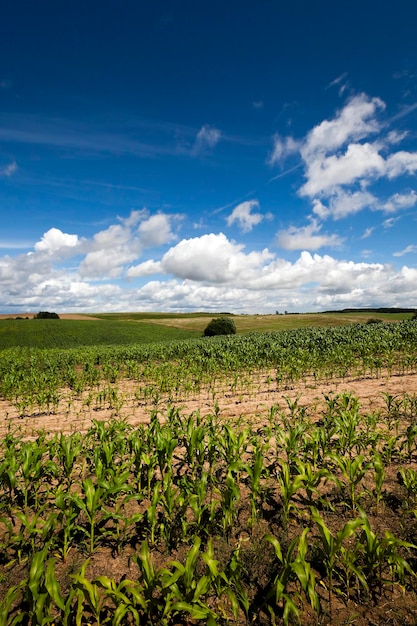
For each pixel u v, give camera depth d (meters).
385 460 6.64
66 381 19.42
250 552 4.22
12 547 4.62
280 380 15.92
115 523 4.87
